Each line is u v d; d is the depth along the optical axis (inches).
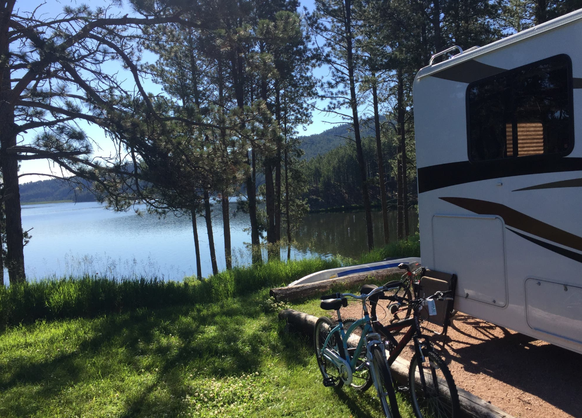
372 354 112.1
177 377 151.1
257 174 806.5
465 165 158.2
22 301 247.6
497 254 145.5
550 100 127.9
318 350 148.2
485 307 150.9
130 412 129.4
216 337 191.6
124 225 2672.2
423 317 169.8
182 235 1806.1
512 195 139.4
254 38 396.8
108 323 225.9
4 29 321.7
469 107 155.8
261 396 134.4
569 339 122.2
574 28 121.6
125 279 288.8
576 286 120.1
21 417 128.2
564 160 123.6
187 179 322.0
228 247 724.0
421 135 179.6
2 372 163.6
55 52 287.7
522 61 136.3
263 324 207.2
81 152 323.6
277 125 371.9
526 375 137.7
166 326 215.2
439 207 171.3
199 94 621.6
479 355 155.7
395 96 690.8
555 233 125.7
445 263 168.9
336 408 125.9
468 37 512.4
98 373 157.6
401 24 543.5
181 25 393.1
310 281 278.7
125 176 324.8
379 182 705.6
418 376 113.2
